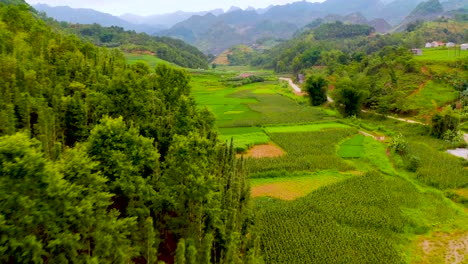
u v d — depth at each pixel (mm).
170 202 31469
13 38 60594
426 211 53000
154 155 34156
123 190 30438
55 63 60906
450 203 55562
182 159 33062
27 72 47312
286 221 48062
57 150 32188
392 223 48750
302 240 43531
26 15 78688
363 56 180375
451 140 86562
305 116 112438
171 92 56562
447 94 114500
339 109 123000
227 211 35594
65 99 44562
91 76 58312
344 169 68625
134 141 33656
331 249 42031
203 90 167250
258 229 44156
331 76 167125
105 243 25203
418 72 128750
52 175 22750
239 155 74375
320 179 64562
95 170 30688
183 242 27922
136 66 71125
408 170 68688
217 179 37438
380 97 120188
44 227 22797
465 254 43062
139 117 45625
